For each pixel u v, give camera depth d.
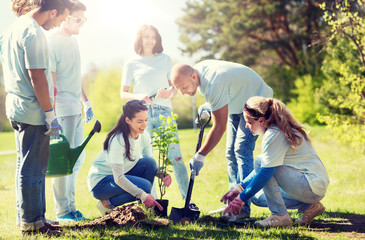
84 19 3.65
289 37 22.61
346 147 9.40
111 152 3.15
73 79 3.68
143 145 3.54
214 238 2.66
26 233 2.77
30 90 2.73
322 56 20.66
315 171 2.94
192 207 3.69
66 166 3.05
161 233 2.77
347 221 3.21
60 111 3.60
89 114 4.16
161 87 4.05
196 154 3.31
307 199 2.97
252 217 3.50
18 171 2.84
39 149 2.79
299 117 17.33
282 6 22.33
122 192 3.37
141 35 4.04
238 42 23.77
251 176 3.05
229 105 3.41
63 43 3.57
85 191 5.48
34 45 2.63
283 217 3.00
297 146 2.92
